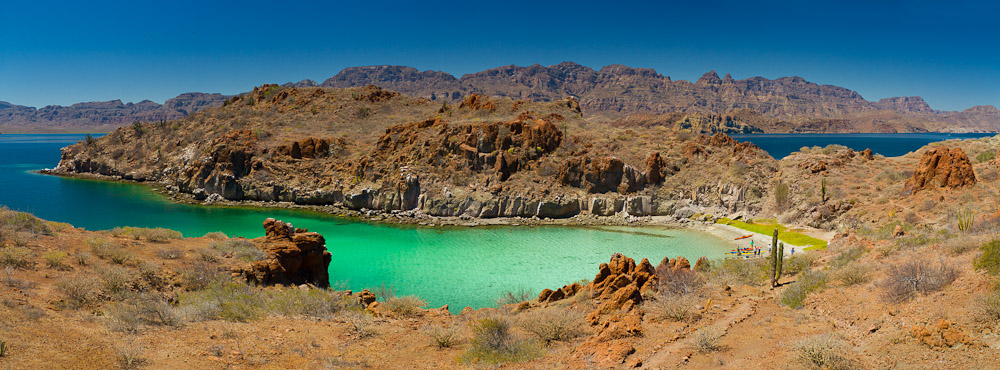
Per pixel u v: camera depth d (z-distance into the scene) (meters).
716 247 50.28
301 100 116.25
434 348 16.27
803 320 16.58
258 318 18.06
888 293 15.84
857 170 64.12
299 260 29.16
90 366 11.34
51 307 15.18
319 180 77.19
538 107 103.56
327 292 24.92
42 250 20.59
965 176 46.69
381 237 55.44
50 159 169.62
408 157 73.38
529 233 57.75
